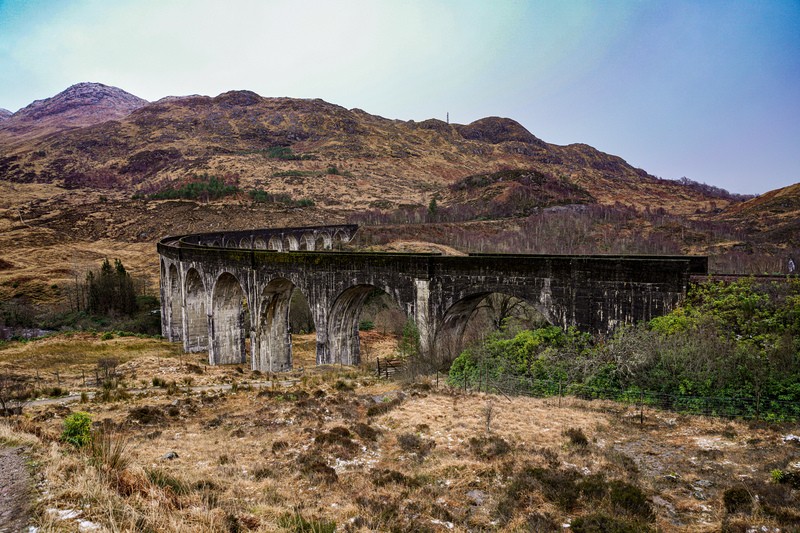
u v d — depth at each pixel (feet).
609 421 55.57
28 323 218.18
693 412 56.90
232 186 544.21
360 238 350.84
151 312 229.25
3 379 104.78
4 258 324.39
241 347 135.54
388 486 41.75
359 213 490.08
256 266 113.19
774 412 53.42
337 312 102.94
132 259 333.83
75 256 335.88
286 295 118.21
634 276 68.69
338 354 106.01
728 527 32.48
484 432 54.13
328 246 327.47
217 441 56.34
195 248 136.46
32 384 99.45
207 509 31.01
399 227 372.17
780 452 43.96
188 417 70.18
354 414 66.33
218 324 131.13
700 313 64.18
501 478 42.52
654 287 67.62
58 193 606.96
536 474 41.78
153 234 388.16
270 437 56.90
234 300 133.59
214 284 128.36
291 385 90.48
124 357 143.13
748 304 64.08
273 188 623.36
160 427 63.93
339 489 41.19
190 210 433.48
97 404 78.54
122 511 26.84
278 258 108.37
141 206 444.55
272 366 117.19
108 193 626.64
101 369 119.34
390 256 91.04
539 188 511.81
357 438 55.11
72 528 24.29
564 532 32.99
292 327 200.95
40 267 311.47
